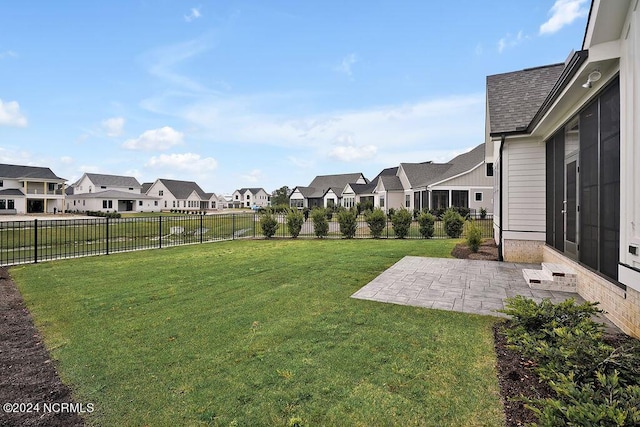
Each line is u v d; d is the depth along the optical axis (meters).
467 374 2.61
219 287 5.55
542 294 4.96
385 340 3.29
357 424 2.06
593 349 2.36
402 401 2.28
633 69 3.01
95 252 10.15
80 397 2.42
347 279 5.98
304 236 14.88
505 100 8.62
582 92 4.35
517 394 2.31
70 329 3.78
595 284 4.24
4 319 4.17
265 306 4.46
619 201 3.52
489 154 11.95
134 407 2.28
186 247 11.30
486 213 22.27
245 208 73.88
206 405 2.27
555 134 6.27
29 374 2.77
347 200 40.50
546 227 7.10
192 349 3.17
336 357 2.93
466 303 4.54
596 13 3.19
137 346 3.27
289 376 2.62
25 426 2.11
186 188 62.22
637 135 2.98
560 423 1.69
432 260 7.93
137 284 5.86
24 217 32.03
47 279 6.39
